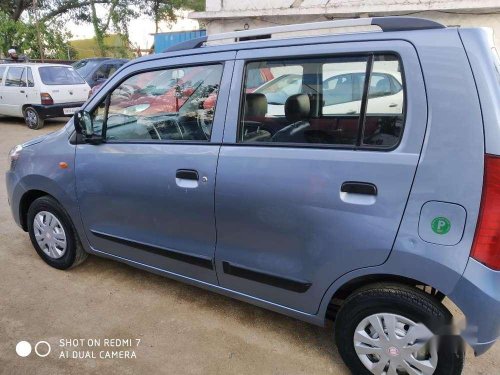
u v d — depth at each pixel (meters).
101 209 2.89
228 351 2.46
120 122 2.78
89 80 12.16
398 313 1.96
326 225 2.02
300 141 2.14
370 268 1.96
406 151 1.83
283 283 2.26
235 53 2.33
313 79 2.10
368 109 1.95
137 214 2.72
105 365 2.33
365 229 1.92
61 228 3.22
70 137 3.00
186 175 2.42
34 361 2.34
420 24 1.87
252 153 2.22
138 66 2.71
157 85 2.61
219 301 2.97
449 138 1.74
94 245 3.09
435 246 1.77
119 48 24.88
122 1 24.66
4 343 2.47
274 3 9.38
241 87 2.29
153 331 2.62
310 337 2.61
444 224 1.75
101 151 2.81
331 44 2.04
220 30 10.16
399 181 1.83
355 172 1.93
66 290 3.06
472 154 1.70
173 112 2.54
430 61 1.79
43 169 3.09
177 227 2.56
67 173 2.97
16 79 10.16
